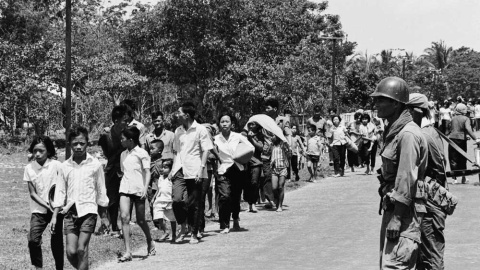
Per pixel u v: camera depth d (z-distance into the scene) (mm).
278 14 45781
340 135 23172
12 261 10195
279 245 11344
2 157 33812
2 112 42312
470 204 15484
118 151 12242
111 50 50969
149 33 42531
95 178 8719
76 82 44000
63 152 34938
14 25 51719
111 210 12359
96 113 44000
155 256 10727
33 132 44594
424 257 7285
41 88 41719
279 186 15414
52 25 55344
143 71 44438
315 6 63062
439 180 7332
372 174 23750
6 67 41094
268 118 15312
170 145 13211
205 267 9750
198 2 41094
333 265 9633
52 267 9773
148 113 53531
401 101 6336
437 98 91250
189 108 11727
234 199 12992
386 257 6230
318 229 12820
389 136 6367
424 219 7148
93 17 55688
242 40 42625
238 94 41406
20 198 18703
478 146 18844
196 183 11648
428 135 7176
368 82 58812
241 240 11969
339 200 17000
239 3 42125
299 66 42031
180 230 12812
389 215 6340
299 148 22859
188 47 41812
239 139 12961
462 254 10219
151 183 13234
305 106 41562
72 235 8539
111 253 10844
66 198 8648
